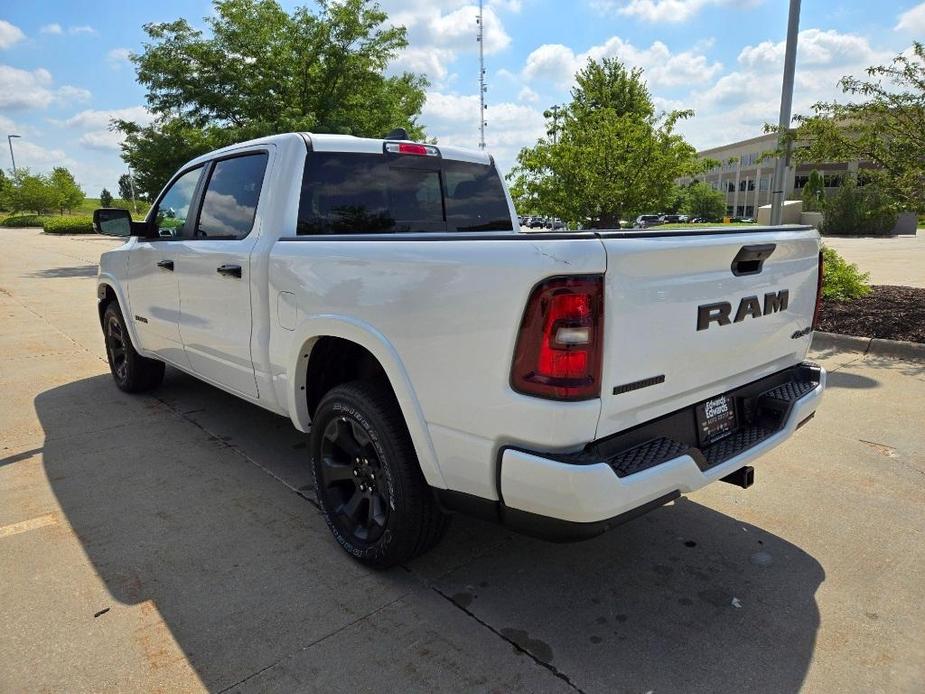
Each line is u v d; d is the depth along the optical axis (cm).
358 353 322
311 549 316
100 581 288
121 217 450
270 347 337
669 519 344
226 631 255
